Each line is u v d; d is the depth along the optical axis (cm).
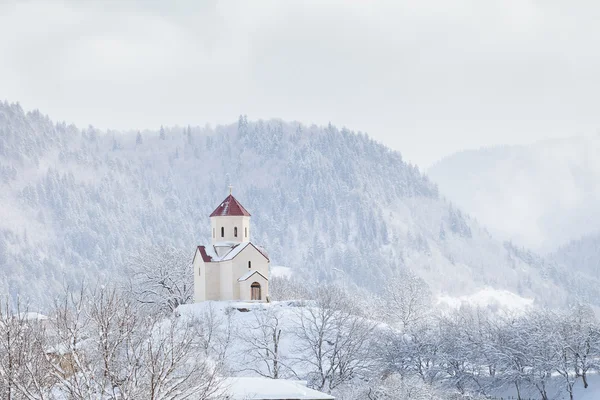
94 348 5316
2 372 4888
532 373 17838
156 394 4919
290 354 16200
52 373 5006
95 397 4894
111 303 5428
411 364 17688
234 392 8475
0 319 5247
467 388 17962
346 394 13638
